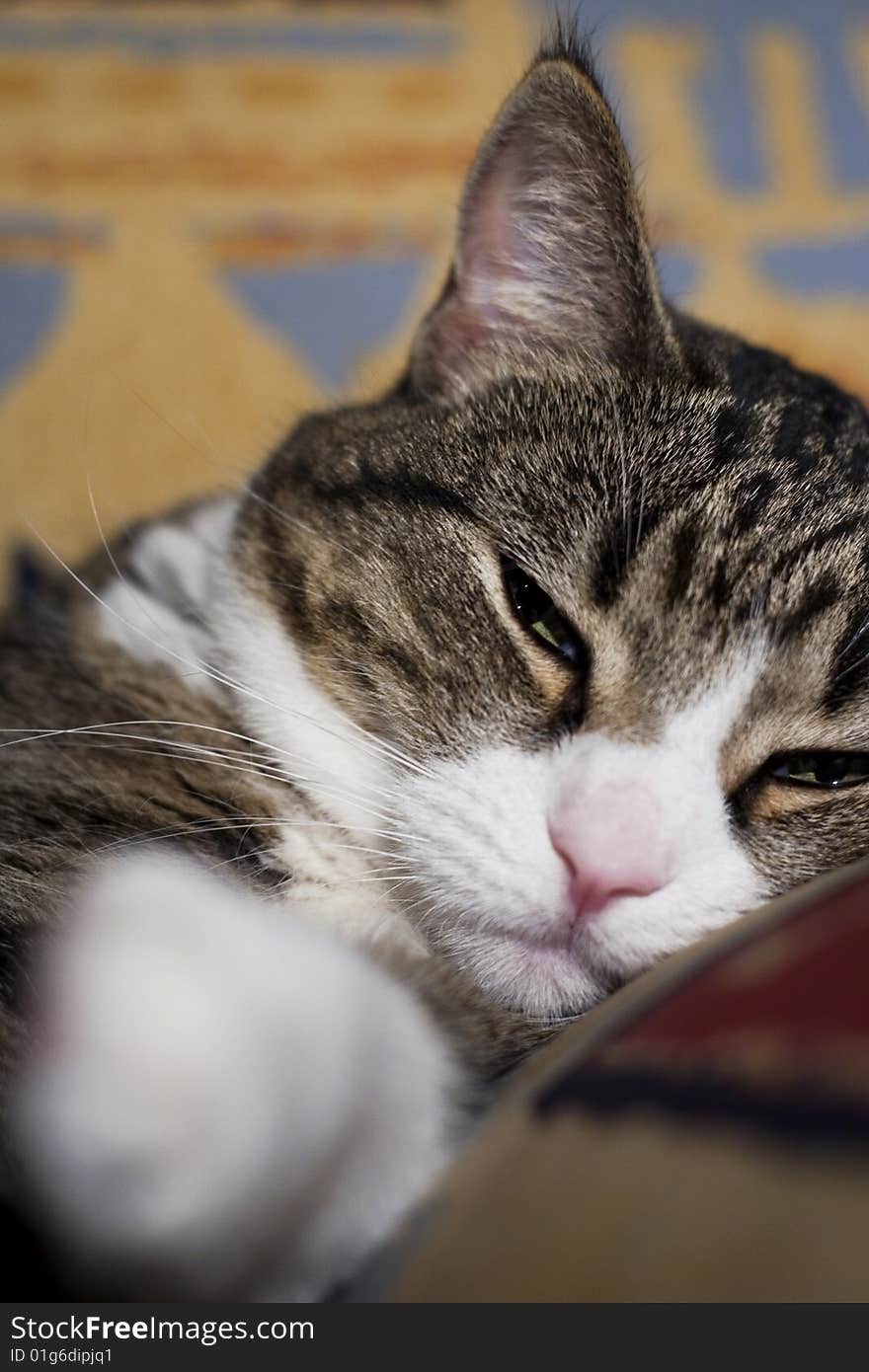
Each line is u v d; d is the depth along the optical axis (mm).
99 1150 244
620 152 315
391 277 465
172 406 445
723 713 299
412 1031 269
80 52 484
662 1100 210
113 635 339
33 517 429
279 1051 250
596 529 308
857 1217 177
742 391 325
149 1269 245
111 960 259
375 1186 256
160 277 458
